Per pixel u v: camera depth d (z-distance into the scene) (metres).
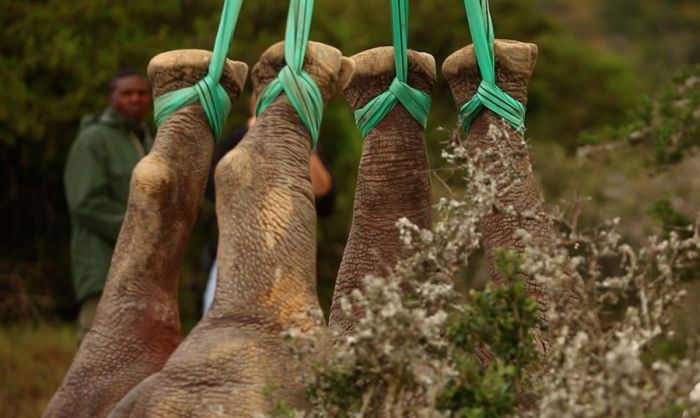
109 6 38.34
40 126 36.69
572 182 36.22
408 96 10.41
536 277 8.55
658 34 140.88
